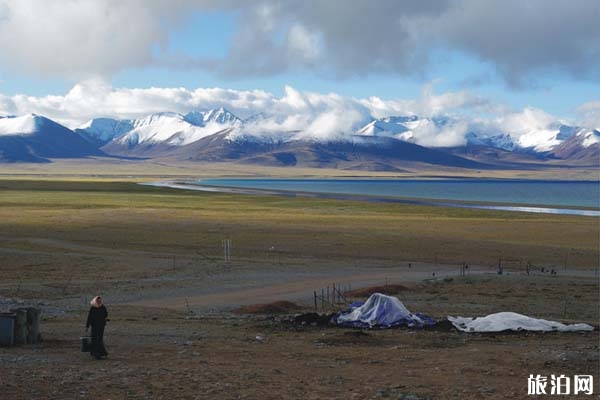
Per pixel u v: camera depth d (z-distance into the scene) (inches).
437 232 4001.0
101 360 1026.1
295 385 866.8
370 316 1473.9
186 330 1357.0
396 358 1073.5
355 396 808.3
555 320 1600.6
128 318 1541.6
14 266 2586.1
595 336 1321.4
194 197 7726.4
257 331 1369.3
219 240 3528.5
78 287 2127.2
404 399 794.2
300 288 2180.1
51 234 3683.6
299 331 1381.6
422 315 1533.0
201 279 2321.6
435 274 2497.5
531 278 2361.0
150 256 2910.9
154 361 1026.1
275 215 5118.1
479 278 2338.8
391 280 2342.5
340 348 1171.3
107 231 3865.7
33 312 1183.6
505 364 1019.3
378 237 3678.6
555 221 4931.1
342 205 6712.6
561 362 1029.2
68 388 835.4
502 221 4837.6
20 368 952.3
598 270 2701.8
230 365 999.6
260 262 2778.1
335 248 3265.3
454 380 903.1
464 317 1596.9
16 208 5526.6
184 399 795.4
